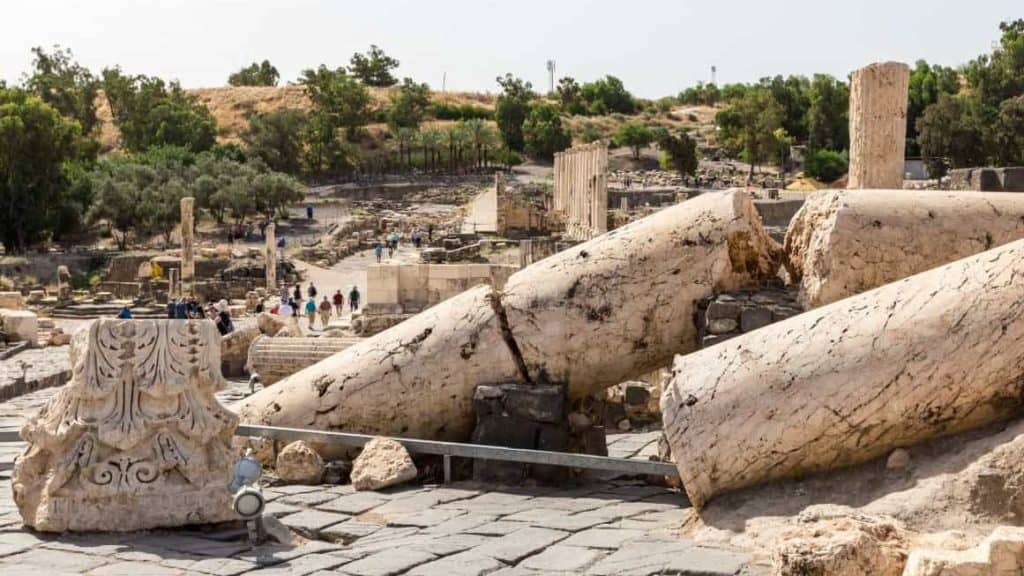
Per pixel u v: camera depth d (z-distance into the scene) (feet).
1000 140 258.37
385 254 214.48
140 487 28.50
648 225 37.29
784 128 381.60
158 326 29.84
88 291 185.57
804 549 21.26
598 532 27.61
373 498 32.94
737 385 28.73
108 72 453.17
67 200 240.12
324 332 90.94
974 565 19.58
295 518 30.30
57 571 24.58
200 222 276.21
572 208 188.24
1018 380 26.30
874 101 56.13
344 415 37.68
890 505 25.16
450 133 381.81
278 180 276.21
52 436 28.60
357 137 410.72
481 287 38.29
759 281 36.78
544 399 35.32
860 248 33.63
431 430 37.52
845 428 27.25
